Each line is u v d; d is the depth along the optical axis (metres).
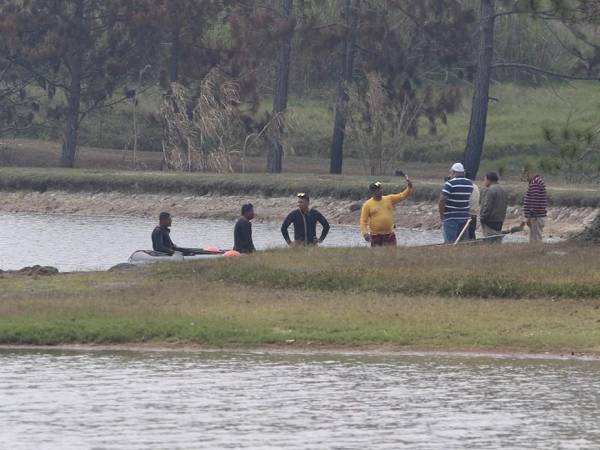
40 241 142.38
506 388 56.44
